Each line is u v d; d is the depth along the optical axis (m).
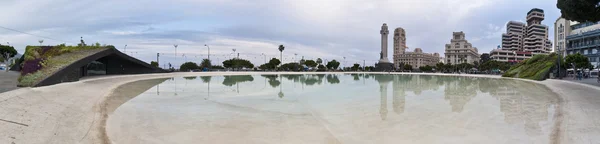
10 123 7.41
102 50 28.19
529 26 136.75
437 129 9.03
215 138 8.02
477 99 16.64
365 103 14.92
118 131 8.70
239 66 90.94
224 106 13.69
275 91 21.44
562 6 19.80
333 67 113.75
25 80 16.31
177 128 9.13
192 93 19.48
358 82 33.84
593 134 7.36
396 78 46.75
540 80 37.28
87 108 11.95
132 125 9.52
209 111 12.24
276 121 10.22
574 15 19.44
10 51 51.16
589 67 51.44
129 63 42.53
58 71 19.06
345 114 11.65
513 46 140.25
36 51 25.25
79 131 8.30
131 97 16.98
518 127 9.18
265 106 13.77
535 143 7.38
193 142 7.63
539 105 14.02
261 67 101.75
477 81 37.53
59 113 9.84
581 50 67.69
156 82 29.72
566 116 10.13
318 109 12.92
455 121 10.22
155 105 13.92
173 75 45.78
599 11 18.30
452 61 139.00
